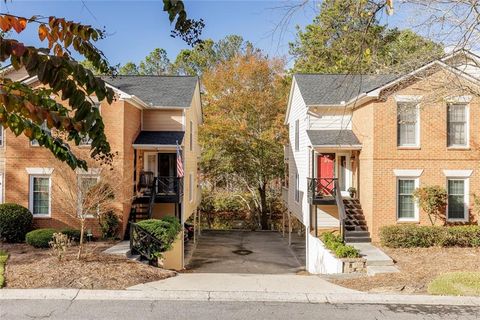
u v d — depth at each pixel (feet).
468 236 49.52
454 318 27.40
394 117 54.13
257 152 97.25
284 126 97.81
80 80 9.14
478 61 44.73
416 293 32.78
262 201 103.96
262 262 63.26
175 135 63.26
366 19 21.71
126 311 28.27
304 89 66.28
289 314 28.12
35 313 27.58
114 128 54.90
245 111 98.17
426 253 47.24
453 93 41.04
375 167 54.24
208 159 95.04
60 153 10.78
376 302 30.71
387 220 54.19
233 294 32.19
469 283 34.01
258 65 98.68
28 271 36.63
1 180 58.44
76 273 36.45
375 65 38.65
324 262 51.62
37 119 9.46
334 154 64.03
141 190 60.75
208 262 62.54
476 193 54.44
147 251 47.34
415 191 53.62
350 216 57.93
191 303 30.27
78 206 46.14
